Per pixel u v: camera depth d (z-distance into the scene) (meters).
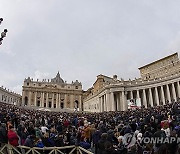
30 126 16.20
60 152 12.42
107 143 10.19
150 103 82.31
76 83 149.62
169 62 101.56
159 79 81.00
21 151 12.19
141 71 117.69
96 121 25.86
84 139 15.68
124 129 13.96
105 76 123.00
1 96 112.50
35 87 140.25
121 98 86.19
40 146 12.48
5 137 11.75
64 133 14.55
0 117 19.34
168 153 9.41
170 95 80.38
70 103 143.75
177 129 12.14
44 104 139.25
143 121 18.12
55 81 166.12
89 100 120.88
